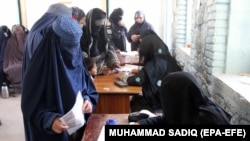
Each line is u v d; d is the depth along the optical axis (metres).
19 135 2.67
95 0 5.12
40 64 1.26
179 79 1.18
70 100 1.32
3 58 4.10
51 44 1.26
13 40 4.10
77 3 5.13
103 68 2.60
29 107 1.27
